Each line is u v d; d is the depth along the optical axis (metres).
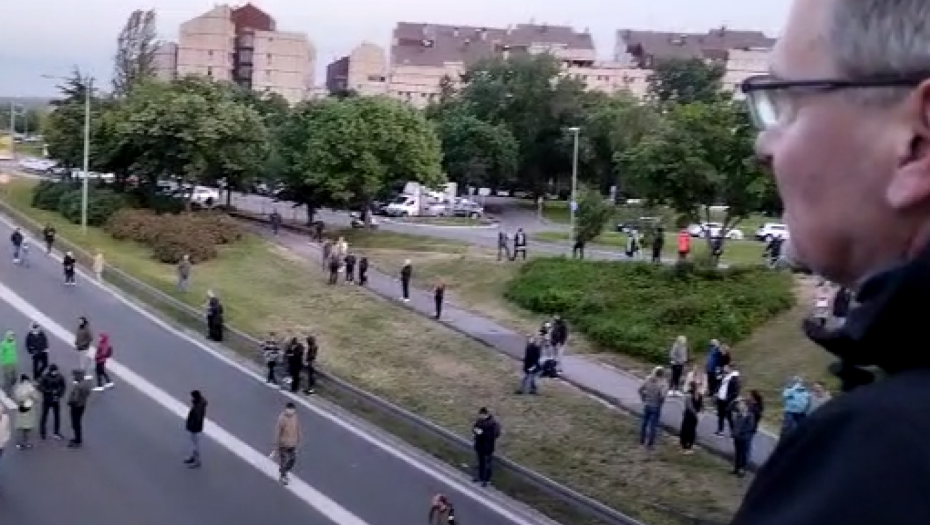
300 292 44.50
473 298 43.88
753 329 35.72
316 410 27.78
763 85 1.45
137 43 116.56
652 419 25.23
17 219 61.12
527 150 87.75
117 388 28.84
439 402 29.06
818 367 31.58
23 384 23.30
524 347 35.91
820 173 1.37
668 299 38.19
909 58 1.25
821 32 1.36
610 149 81.19
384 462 23.75
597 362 34.47
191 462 22.92
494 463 23.42
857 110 1.31
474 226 70.25
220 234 54.00
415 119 62.47
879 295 1.20
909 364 1.18
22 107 168.00
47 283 43.41
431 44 157.00
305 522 20.03
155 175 62.84
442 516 18.11
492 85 90.38
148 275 46.28
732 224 44.69
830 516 1.08
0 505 19.78
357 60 166.00
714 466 24.06
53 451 23.09
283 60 155.38
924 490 1.04
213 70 152.38
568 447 25.22
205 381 30.16
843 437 1.14
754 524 1.20
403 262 51.88
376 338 36.91
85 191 56.88
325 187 60.56
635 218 47.19
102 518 19.55
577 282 41.53
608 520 20.67
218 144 63.47
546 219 79.62
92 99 71.19
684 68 107.31
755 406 23.48
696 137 40.25
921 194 1.27
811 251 1.41
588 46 151.62
